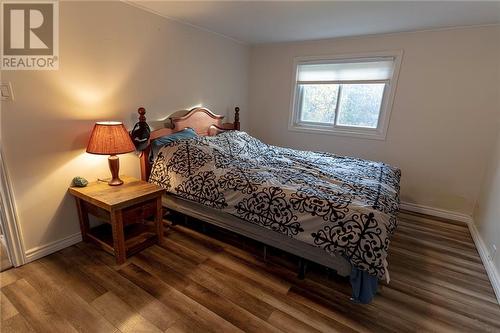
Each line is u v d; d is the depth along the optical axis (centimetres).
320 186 197
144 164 259
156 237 225
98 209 205
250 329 145
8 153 175
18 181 182
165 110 283
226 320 151
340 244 157
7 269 186
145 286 175
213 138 278
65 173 208
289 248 186
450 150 298
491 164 262
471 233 271
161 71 271
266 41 368
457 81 282
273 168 241
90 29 206
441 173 307
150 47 255
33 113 183
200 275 188
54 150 199
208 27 304
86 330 141
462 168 296
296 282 185
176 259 206
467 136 288
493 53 263
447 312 164
